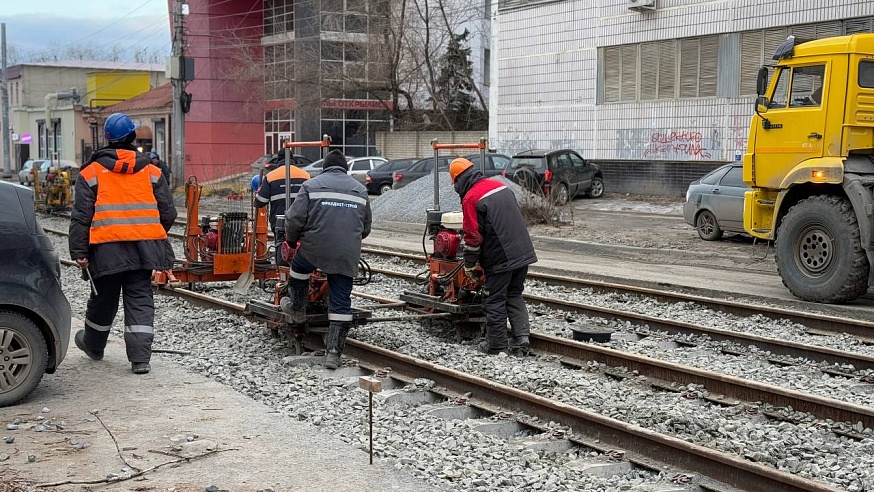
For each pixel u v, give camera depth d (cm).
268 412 705
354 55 4612
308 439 636
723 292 1288
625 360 853
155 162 900
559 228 2180
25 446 616
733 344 959
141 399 738
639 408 700
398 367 845
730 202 1839
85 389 768
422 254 1805
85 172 792
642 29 3038
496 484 553
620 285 1290
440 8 4494
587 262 1683
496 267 905
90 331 845
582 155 3269
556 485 555
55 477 557
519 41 3462
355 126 4856
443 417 717
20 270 709
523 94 3466
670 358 905
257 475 562
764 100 1285
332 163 862
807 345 896
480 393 748
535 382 788
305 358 888
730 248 1784
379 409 723
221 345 962
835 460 589
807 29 2608
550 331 1031
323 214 836
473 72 4847
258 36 5294
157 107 5488
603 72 3175
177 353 916
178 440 628
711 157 2878
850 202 1180
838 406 679
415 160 3425
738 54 2783
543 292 1328
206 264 1286
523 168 2720
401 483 550
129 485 544
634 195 3081
